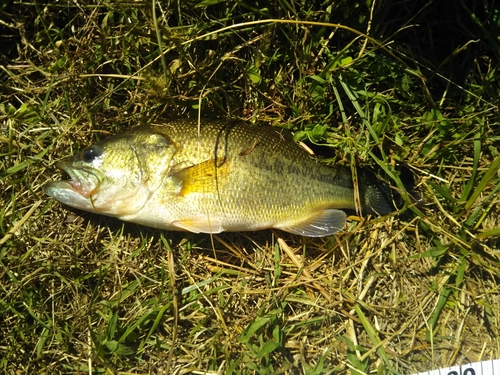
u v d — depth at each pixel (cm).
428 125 32
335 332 32
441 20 32
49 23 30
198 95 30
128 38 29
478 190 31
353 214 33
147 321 30
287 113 32
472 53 32
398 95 32
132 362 31
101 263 31
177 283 31
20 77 31
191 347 31
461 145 33
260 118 31
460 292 33
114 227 32
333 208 31
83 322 31
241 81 31
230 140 28
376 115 30
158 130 28
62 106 31
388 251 33
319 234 30
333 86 30
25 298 30
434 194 32
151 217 29
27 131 30
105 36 29
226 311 32
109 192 28
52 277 31
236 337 31
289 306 32
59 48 30
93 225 32
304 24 28
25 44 30
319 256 32
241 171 28
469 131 32
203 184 28
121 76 28
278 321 31
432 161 33
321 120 31
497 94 32
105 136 31
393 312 32
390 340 32
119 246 32
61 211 31
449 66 32
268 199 29
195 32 29
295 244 32
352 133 32
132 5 27
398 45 31
